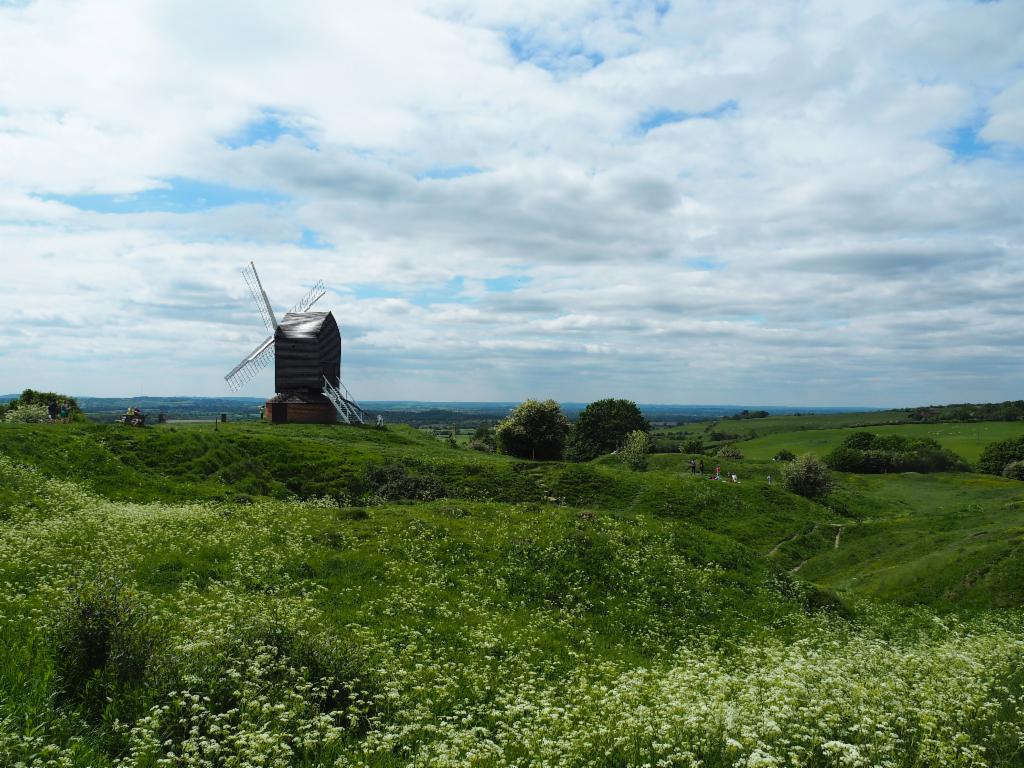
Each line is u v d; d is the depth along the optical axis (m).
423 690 13.49
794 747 9.38
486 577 24.94
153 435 46.84
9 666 10.28
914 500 72.50
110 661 10.73
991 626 27.05
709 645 22.48
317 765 9.31
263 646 12.43
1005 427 135.12
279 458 50.66
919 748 9.79
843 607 29.41
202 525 27.45
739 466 86.69
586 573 26.70
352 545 26.22
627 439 96.06
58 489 32.03
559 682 15.61
